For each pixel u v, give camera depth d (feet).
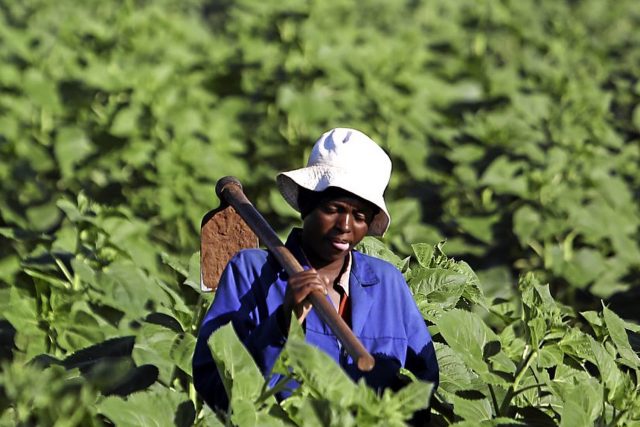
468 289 42.34
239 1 104.73
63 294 46.68
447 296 40.78
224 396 32.63
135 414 31.55
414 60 105.40
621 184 75.66
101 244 50.80
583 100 88.33
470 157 79.82
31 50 101.50
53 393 37.40
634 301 66.80
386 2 138.41
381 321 33.96
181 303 42.47
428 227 69.56
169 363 39.73
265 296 33.30
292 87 91.35
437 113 96.27
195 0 153.28
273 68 96.68
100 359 38.96
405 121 87.76
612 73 111.34
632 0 147.74
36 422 37.81
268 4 104.32
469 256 70.33
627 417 33.99
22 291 47.88
